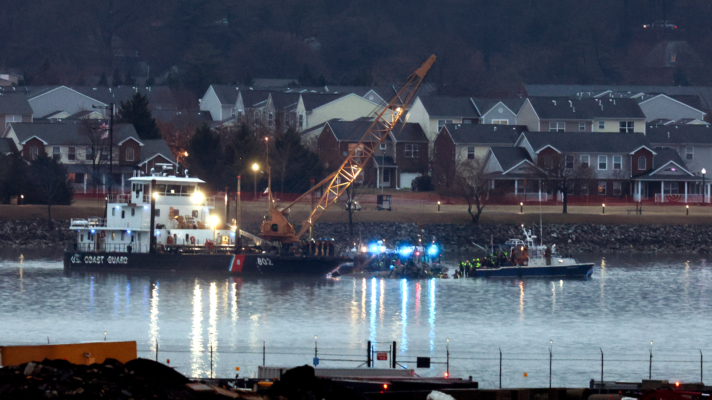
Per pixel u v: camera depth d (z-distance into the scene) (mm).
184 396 90062
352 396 97625
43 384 87625
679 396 118375
